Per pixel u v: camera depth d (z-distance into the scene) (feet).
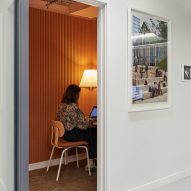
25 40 5.82
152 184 10.45
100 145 8.82
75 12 13.42
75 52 14.16
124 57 9.24
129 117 9.48
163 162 11.03
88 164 11.87
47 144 13.17
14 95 5.81
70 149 13.98
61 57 13.61
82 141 11.70
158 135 10.75
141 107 9.86
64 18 13.69
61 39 13.58
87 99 14.79
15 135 5.81
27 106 5.87
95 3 8.47
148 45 10.08
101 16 8.72
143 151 10.09
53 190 10.11
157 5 10.53
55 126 11.46
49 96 13.23
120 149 9.19
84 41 14.52
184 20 11.98
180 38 11.78
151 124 10.41
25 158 5.85
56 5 13.01
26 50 5.83
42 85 12.96
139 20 9.74
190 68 12.37
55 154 13.46
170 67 11.12
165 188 10.62
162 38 10.71
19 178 5.78
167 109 11.16
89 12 13.47
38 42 12.76
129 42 9.30
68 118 11.60
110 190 8.81
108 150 8.71
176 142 11.69
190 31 12.38
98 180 8.89
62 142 11.46
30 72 12.51
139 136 9.91
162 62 10.71
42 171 12.41
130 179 9.59
